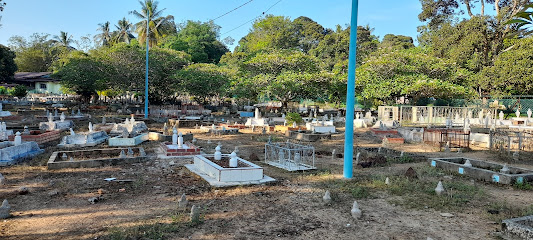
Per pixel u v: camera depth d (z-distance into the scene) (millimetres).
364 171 10594
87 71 36031
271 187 8547
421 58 29688
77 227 5820
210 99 45938
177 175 9680
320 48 58031
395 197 7824
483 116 25703
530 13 7883
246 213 6660
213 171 9055
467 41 31547
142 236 5465
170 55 40188
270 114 33031
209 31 79062
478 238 5602
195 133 19781
